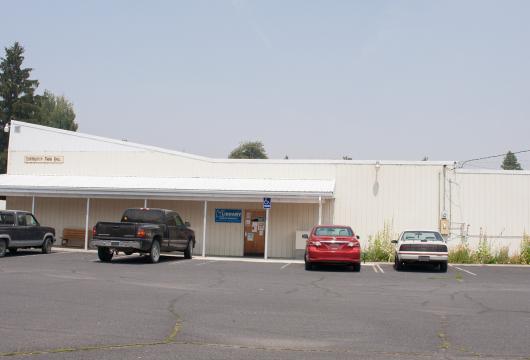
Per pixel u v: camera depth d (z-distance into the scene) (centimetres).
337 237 2169
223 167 3117
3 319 992
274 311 1147
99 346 812
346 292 1501
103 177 3216
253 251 3022
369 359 775
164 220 2375
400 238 2342
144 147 3222
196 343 848
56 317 1020
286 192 2741
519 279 1950
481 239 2855
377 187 2941
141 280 1648
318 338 901
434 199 2895
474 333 961
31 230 2538
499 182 2873
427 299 1386
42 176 3281
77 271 1852
